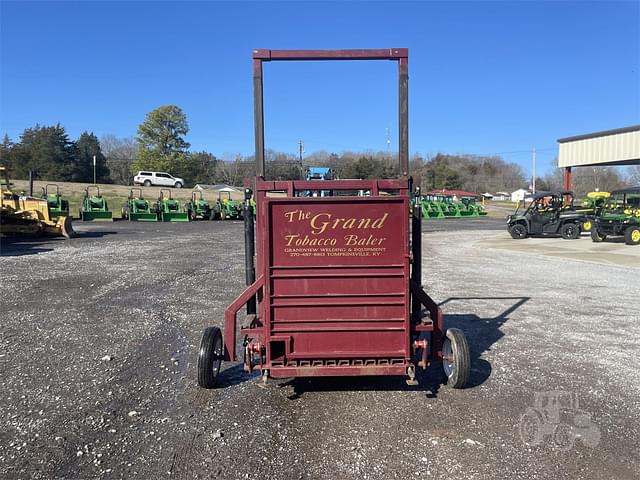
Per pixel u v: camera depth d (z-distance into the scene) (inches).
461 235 1070.4
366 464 137.5
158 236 880.9
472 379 202.4
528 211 980.6
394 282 176.7
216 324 284.8
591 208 1037.2
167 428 158.4
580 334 270.4
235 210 1459.2
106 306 328.2
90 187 2006.6
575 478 130.7
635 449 145.7
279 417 167.2
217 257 594.6
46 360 221.0
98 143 3472.0
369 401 180.7
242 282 424.5
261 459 140.0
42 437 151.6
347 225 175.0
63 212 1160.2
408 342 177.9
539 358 229.0
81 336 258.2
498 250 745.6
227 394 186.9
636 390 190.2
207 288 396.2
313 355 176.2
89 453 142.8
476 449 145.5
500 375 206.8
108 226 1125.7
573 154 1093.1
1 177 864.9
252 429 158.1
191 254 623.5
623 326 287.6
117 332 266.4
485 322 297.3
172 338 257.0
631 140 954.1
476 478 130.7
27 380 197.3
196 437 152.6
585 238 965.8
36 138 3208.7
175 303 339.6
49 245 713.6
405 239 175.5
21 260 551.8
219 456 141.5
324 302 176.2
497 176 4808.1
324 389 192.2
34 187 1866.4
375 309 177.2
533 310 329.7
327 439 151.6
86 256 592.7
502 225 1443.2
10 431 155.3
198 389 191.2
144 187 2261.3
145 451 144.0
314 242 175.3
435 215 1844.2
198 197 1946.4
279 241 175.3
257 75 194.5
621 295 383.2
